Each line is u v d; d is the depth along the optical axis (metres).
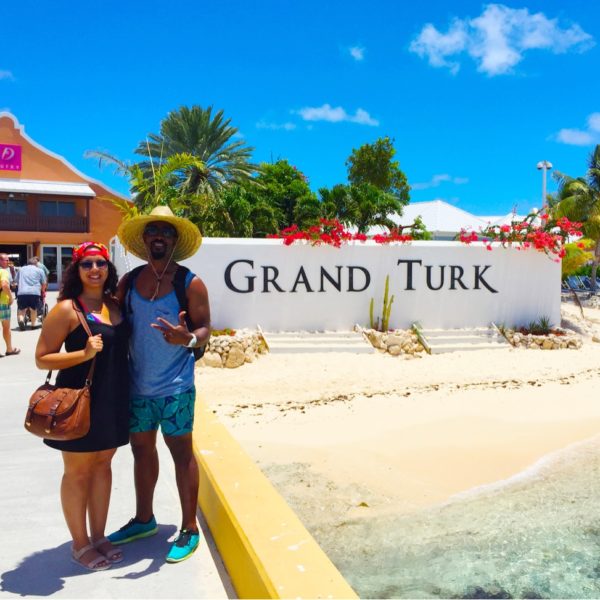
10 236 33.81
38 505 4.44
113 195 36.69
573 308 24.72
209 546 3.75
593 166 35.00
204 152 36.94
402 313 14.54
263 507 3.47
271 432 8.20
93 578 3.36
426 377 11.78
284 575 2.72
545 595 4.15
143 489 3.71
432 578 4.39
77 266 3.25
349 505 5.72
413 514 5.54
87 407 3.08
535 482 6.37
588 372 12.42
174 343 3.23
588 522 5.36
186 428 3.45
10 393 7.97
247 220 27.25
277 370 11.84
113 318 3.32
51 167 35.38
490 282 15.13
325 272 13.98
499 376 11.93
